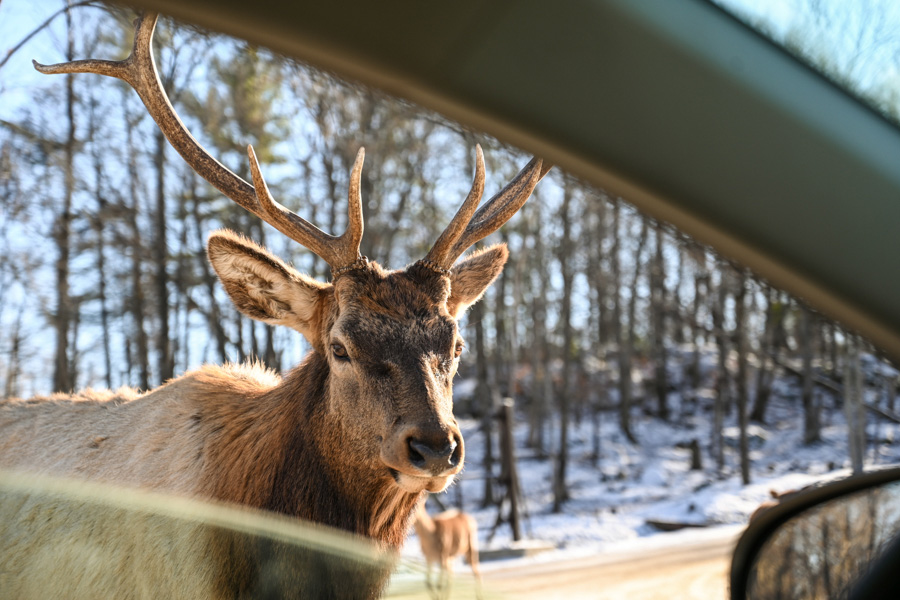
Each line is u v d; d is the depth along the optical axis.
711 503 20.39
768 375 32.62
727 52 1.66
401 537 3.83
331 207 21.27
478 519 22.08
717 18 1.69
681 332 40.78
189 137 4.00
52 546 2.07
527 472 28.36
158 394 4.24
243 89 18.30
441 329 3.74
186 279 21.62
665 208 1.75
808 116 1.74
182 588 2.17
